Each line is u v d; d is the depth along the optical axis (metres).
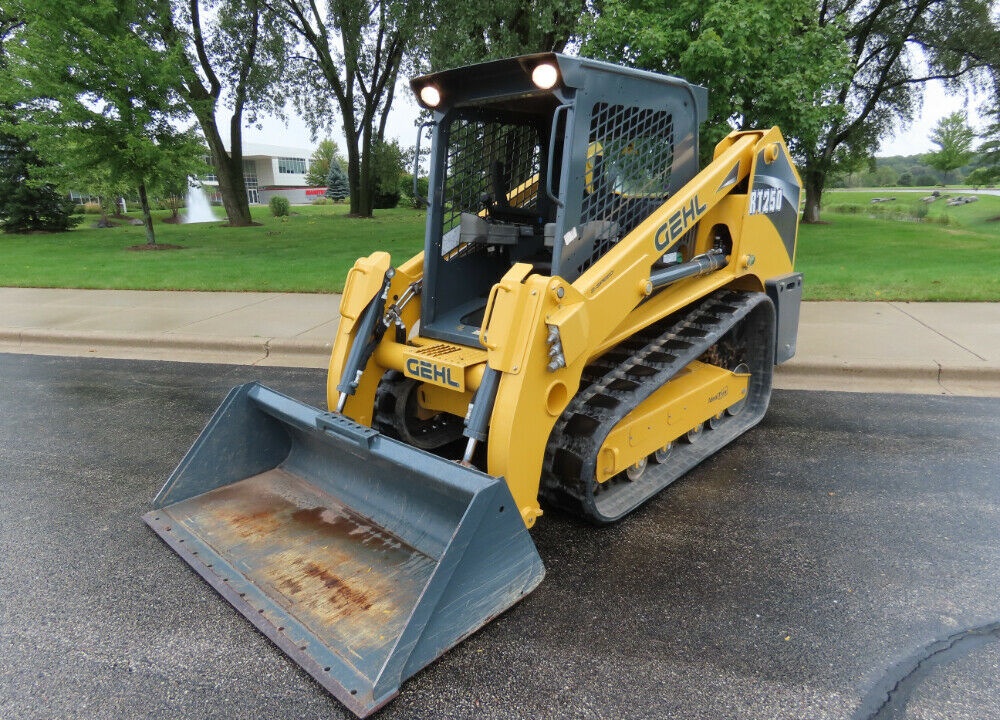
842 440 4.43
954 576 2.90
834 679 2.31
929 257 11.79
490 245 4.04
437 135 3.55
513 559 2.66
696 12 7.42
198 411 5.27
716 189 3.83
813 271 9.98
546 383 2.95
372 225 23.83
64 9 13.48
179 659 2.47
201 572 2.89
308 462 3.63
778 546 3.18
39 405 5.44
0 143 21.80
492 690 2.30
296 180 77.56
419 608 2.29
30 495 3.83
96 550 3.23
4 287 10.37
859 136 23.39
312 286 9.70
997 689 2.24
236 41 23.03
